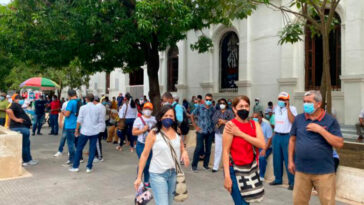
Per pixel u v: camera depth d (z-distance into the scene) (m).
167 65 19.47
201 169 7.65
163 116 3.74
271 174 6.73
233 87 15.83
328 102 6.47
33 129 13.70
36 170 7.25
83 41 10.26
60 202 5.06
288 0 13.03
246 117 3.58
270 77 13.84
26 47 9.74
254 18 14.48
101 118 7.29
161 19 9.19
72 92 7.91
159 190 3.58
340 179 5.46
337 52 12.15
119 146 10.27
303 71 12.95
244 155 3.46
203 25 10.41
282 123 6.07
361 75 10.92
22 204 4.94
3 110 11.15
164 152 3.63
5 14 9.51
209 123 7.51
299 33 8.02
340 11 11.84
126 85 22.67
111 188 5.88
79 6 9.31
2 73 22.89
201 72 17.05
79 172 7.12
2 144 6.50
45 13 9.22
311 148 3.59
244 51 14.73
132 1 10.16
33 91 20.94
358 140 10.09
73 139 7.88
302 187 3.73
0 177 6.48
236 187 3.45
